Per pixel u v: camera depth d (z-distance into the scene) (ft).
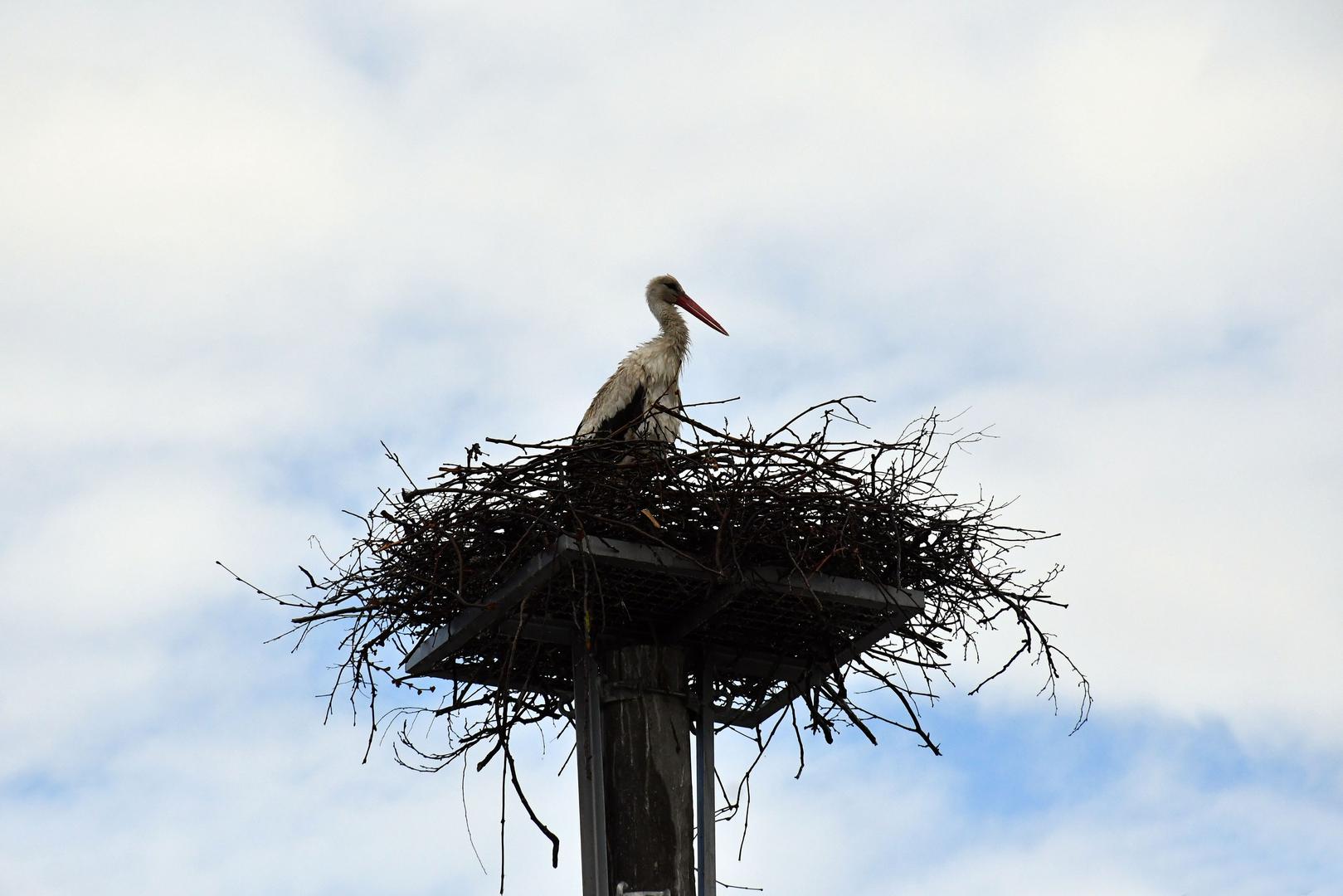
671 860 43.42
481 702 47.47
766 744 48.01
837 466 45.62
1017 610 47.42
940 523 46.62
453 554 44.70
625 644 46.03
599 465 44.60
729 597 44.27
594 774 44.01
